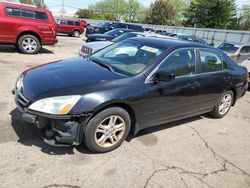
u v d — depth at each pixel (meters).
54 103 3.11
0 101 4.89
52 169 3.12
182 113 4.54
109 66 4.06
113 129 3.56
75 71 3.77
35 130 3.89
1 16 9.62
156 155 3.73
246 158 4.07
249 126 5.42
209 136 4.64
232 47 12.41
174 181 3.23
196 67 4.54
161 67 3.95
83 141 3.44
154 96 3.85
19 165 3.11
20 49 10.42
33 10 10.23
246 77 5.89
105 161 3.41
